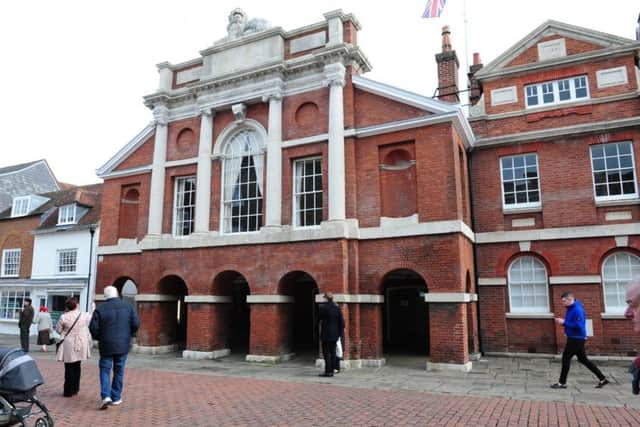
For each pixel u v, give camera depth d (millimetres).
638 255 14750
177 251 17438
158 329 17781
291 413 8141
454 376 12141
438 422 7449
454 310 13242
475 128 17469
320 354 14258
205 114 17859
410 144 14883
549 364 14125
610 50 16016
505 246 16281
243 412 8242
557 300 15336
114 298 8953
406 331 20094
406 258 14109
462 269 13648
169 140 18984
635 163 15172
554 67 16812
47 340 18156
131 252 19312
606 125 15477
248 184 17172
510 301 16094
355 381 11461
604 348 14617
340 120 15422
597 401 8938
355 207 15008
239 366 14273
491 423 7367
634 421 7391
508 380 11484
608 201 15219
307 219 15945
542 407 8445
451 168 13992
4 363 6980
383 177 15078
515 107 17172
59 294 25047
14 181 36156
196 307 16609
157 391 10250
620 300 14766
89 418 7852
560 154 16109
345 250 14539
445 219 13820
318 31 16609
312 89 16297
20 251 27781
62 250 25391
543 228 15891
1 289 27672
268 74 16750
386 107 15289
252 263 15875
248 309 22250
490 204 16734
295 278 16234
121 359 8891
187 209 18453
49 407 8625
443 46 19266
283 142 16406
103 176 20672
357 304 14359
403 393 9906
